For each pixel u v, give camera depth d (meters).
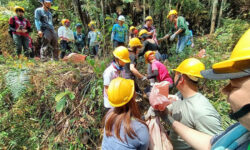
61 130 2.34
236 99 0.55
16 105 2.36
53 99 2.50
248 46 0.51
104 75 2.19
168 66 3.49
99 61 3.34
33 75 2.58
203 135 0.98
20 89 2.19
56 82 2.62
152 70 2.69
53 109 2.47
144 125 1.20
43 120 2.40
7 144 2.11
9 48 4.58
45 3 3.61
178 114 1.25
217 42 3.84
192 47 3.82
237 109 0.55
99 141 2.41
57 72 2.76
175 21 4.33
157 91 1.19
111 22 4.40
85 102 2.55
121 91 1.15
